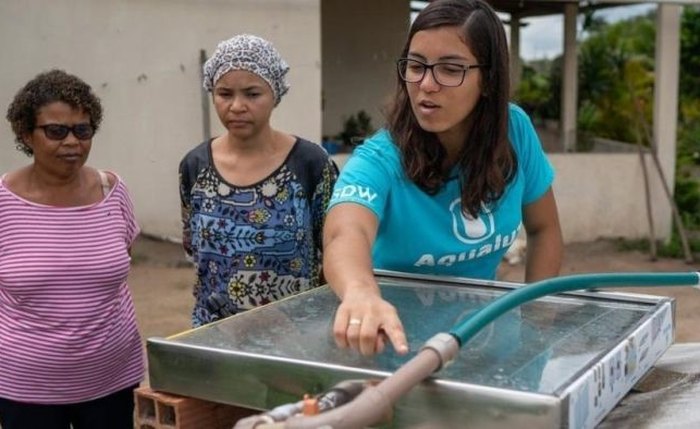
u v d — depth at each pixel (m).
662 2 8.56
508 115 1.64
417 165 1.60
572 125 10.02
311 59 8.15
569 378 1.08
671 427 1.17
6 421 2.15
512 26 11.15
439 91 1.48
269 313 1.43
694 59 15.49
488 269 1.78
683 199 9.80
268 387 1.17
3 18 7.57
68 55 7.73
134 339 2.29
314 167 2.32
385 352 1.19
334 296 1.56
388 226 1.66
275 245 2.27
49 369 2.11
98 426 2.22
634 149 9.86
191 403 1.24
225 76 2.25
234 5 7.93
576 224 9.05
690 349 1.61
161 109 7.96
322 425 0.89
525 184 1.80
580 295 1.54
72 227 2.14
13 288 2.09
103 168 7.90
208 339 1.27
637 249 8.81
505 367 1.13
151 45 7.87
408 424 1.07
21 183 2.17
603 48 13.53
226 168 2.32
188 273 7.20
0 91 7.63
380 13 10.90
